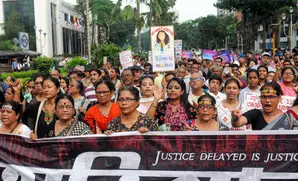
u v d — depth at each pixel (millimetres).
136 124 4227
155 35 7492
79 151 4180
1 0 60438
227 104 5531
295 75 6988
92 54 26797
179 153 4008
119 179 4121
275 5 39938
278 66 7840
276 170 3875
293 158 3842
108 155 4133
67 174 4207
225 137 3938
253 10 42344
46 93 4973
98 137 4145
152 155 4051
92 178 4164
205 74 11461
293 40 55750
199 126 4383
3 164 4375
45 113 4961
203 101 4254
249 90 6262
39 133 4863
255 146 3898
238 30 61500
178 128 4812
